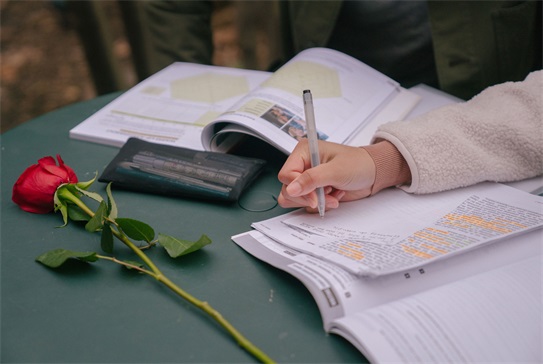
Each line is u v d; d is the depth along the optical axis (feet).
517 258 1.86
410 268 1.69
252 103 2.67
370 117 2.84
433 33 3.43
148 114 3.00
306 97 2.05
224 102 3.06
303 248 1.93
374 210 2.21
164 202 2.35
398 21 3.83
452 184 2.29
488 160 2.33
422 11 3.78
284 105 2.68
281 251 1.95
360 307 1.66
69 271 1.95
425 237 1.93
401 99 3.03
